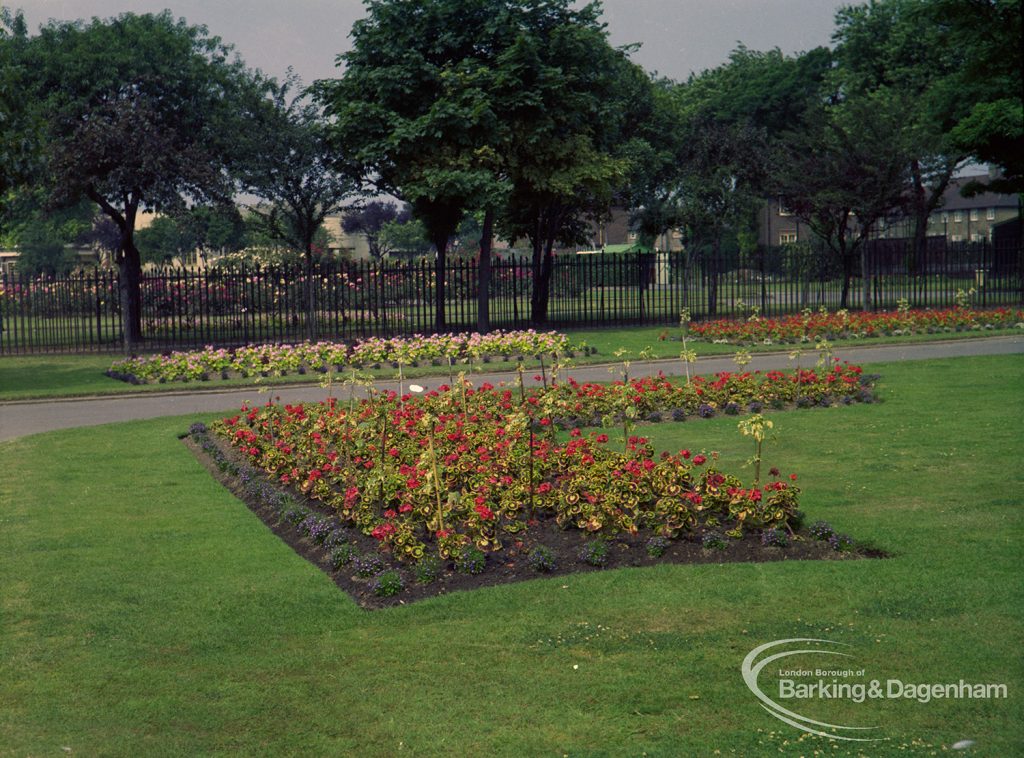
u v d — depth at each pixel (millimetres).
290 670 5828
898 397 16062
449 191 28984
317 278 34281
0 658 6082
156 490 10695
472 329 33031
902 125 37500
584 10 31922
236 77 32875
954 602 6539
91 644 6273
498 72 29641
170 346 29641
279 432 12734
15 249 77188
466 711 5246
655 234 41000
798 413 14875
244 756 4844
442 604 6844
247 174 32062
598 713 5180
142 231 73938
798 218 43438
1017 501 9133
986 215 94062
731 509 8180
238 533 8859
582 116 32281
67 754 4891
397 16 30328
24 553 8273
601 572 7449
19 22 31266
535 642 6141
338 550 7875
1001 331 28484
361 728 5098
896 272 52156
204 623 6602
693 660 5805
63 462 12383
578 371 21906
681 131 39344
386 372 21984
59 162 28578
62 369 24922
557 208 35000
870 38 59250
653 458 11648
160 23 33594
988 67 41906
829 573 7242
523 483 9297
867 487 9883
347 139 30922
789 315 34281
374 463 10219
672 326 33031
